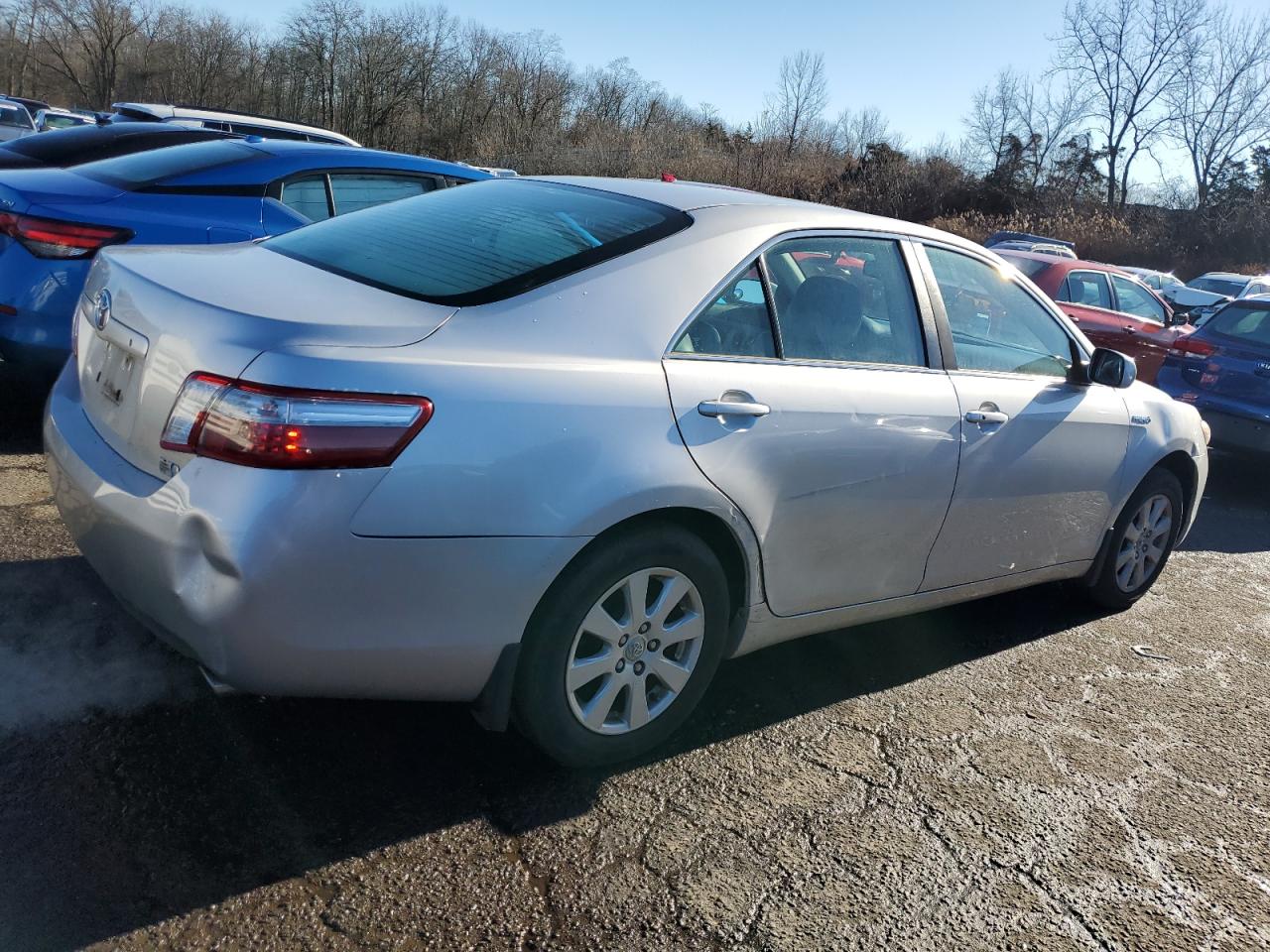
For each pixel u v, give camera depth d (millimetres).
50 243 4441
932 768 3014
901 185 36031
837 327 3092
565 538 2354
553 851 2412
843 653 3756
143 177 5000
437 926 2137
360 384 2121
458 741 2807
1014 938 2346
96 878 2125
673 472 2527
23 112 23406
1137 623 4445
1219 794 3086
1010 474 3551
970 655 3875
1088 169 40656
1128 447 4113
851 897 2400
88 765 2473
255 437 2047
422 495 2166
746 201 3137
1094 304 9711
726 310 2795
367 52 49844
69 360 2906
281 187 5402
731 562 2844
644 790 2705
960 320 3525
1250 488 7773
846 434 2949
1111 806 2939
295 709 2832
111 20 59781
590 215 2951
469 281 2557
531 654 2447
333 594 2117
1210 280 19891
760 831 2600
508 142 44812
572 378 2406
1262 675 4027
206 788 2455
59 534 3721
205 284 2457
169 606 2180
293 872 2227
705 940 2201
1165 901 2553
